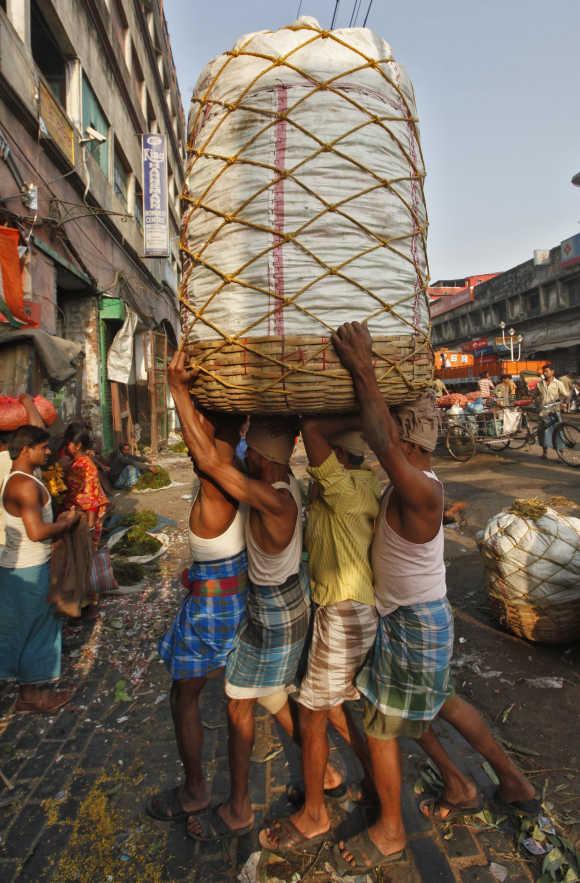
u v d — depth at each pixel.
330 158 1.38
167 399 18.45
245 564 2.03
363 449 1.87
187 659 2.02
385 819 1.90
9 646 2.84
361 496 1.84
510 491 7.59
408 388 1.51
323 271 1.37
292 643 1.88
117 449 10.16
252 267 1.40
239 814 2.04
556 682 2.97
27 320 5.38
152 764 2.48
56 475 4.41
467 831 2.04
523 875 1.86
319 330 1.37
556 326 26.22
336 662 1.85
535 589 3.23
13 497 2.80
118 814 2.19
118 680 3.22
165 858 1.98
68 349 5.30
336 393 1.40
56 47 8.70
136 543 5.67
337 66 1.40
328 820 2.02
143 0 15.13
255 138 1.40
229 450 1.80
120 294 11.30
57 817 2.19
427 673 1.79
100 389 10.09
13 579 2.82
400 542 1.73
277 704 2.18
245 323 1.41
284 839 1.98
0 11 5.57
